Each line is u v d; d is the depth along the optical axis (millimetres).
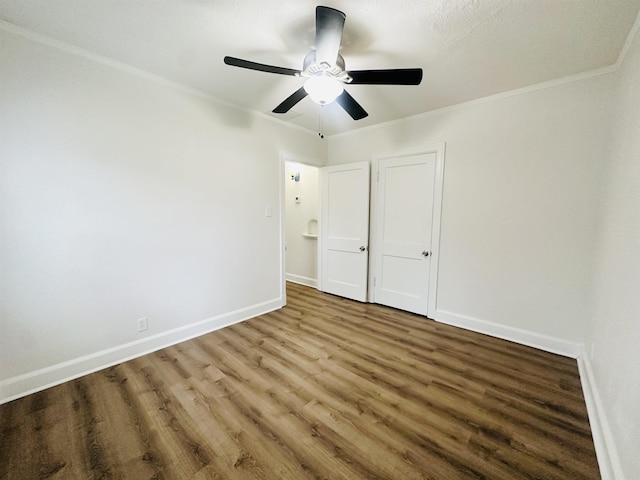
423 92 2523
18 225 1755
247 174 3049
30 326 1825
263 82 2398
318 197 4137
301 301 3812
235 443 1444
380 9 1503
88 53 1951
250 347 2490
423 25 1632
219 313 2904
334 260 4043
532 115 2393
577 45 1803
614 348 1451
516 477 1266
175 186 2482
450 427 1558
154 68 2182
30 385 1825
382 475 1272
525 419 1618
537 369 2139
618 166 1749
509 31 1677
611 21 1565
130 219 2230
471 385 1938
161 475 1270
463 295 2902
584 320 2254
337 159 3975
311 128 3666
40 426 1543
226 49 1923
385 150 3438
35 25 1677
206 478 1255
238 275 3057
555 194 2334
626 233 1438
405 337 2695
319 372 2096
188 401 1761
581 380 1979
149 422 1579
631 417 1130
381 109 2949
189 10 1545
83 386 1904
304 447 1423
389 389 1894
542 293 2443
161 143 2367
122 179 2168
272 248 3396
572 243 2283
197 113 2584
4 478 1252
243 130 2973
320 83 1671
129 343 2279
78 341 2023
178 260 2549
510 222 2566
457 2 1444
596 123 2129
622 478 1117
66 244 1938
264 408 1702
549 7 1471
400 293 3443
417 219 3217
